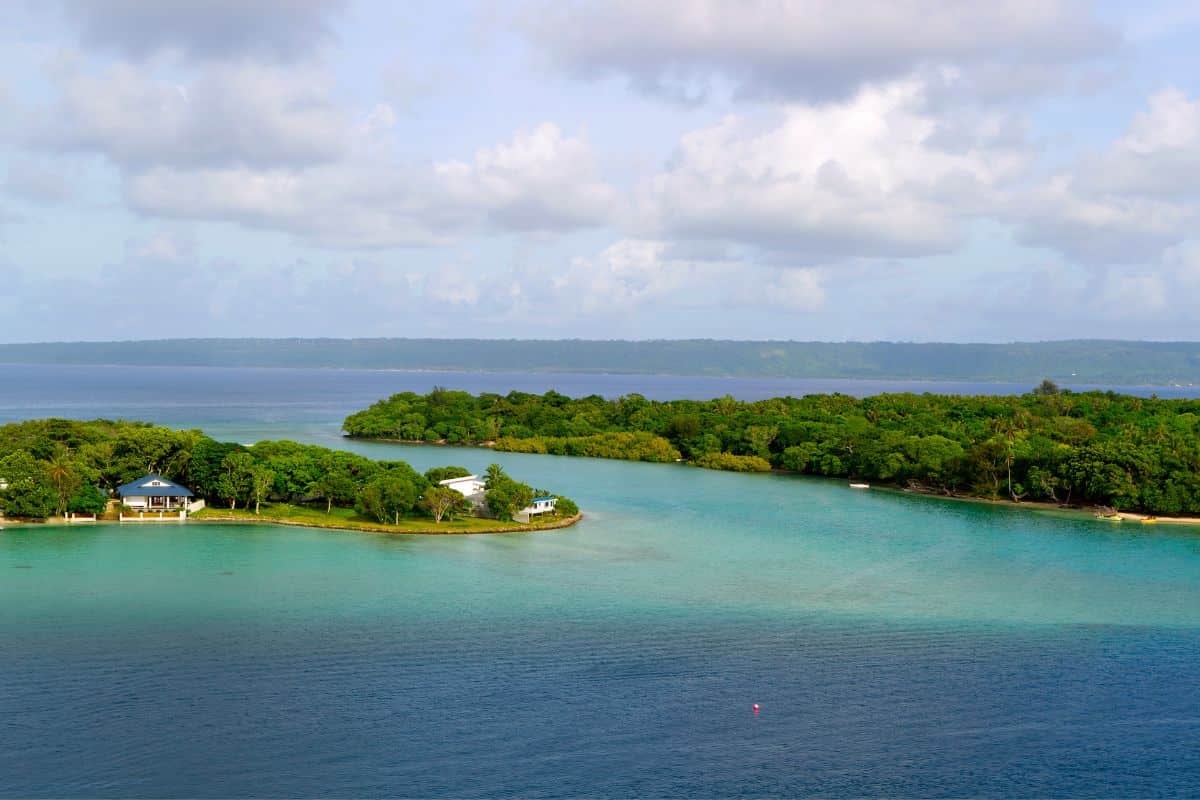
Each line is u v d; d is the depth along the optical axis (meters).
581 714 73.06
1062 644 91.62
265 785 61.56
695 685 79.38
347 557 122.25
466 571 116.56
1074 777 65.56
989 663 86.00
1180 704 77.44
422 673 80.25
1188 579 119.25
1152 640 93.12
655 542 139.62
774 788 63.09
